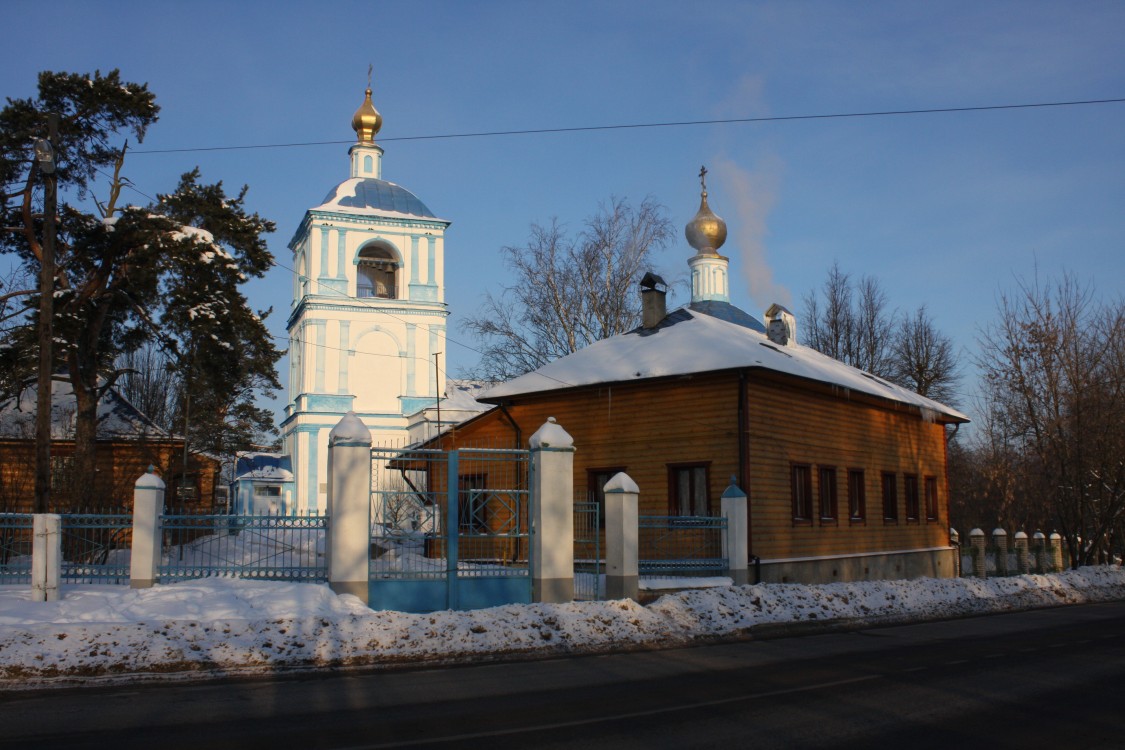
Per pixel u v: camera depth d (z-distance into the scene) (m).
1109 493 33.12
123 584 16.83
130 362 60.59
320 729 8.72
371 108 60.59
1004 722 9.12
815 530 25.84
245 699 10.24
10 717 9.28
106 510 26.27
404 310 57.53
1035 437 35.56
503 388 27.84
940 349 57.91
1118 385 32.88
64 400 38.72
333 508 15.99
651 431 25.00
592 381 25.50
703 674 12.04
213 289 28.81
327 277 56.34
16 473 32.53
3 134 26.72
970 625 18.72
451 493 16.89
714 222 38.44
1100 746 8.20
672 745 8.13
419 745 8.09
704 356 24.56
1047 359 33.28
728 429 23.64
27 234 27.69
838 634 17.00
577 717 9.27
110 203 29.80
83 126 28.19
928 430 33.78
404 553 17.06
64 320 27.23
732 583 20.50
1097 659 13.48
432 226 58.47
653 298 29.61
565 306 41.38
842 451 27.92
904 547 30.84
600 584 18.98
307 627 13.45
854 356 56.97
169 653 12.25
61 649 11.95
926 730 8.75
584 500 25.98
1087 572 29.95
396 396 57.03
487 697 10.37
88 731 8.65
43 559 14.95
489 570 16.94
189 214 29.45
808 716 9.35
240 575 16.45
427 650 13.43
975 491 57.75
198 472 42.84
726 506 21.22
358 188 58.84
